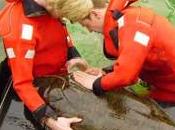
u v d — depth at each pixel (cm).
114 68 242
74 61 273
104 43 255
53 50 254
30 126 251
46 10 238
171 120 248
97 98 249
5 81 271
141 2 386
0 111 258
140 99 256
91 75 261
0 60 295
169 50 248
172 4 390
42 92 251
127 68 236
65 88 253
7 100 263
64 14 236
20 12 238
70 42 276
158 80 266
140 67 240
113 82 241
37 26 240
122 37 239
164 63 253
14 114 256
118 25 243
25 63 238
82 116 243
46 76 260
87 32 354
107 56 258
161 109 256
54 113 244
